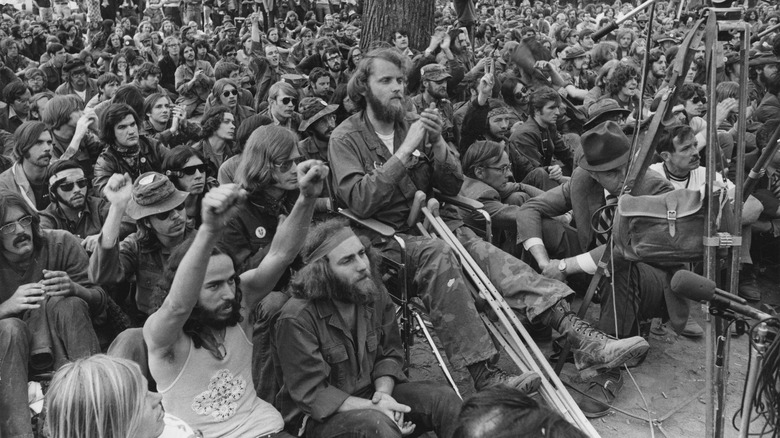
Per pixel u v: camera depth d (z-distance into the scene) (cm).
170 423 277
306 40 1414
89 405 228
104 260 378
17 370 330
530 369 384
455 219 453
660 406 430
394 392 348
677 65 363
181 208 399
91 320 386
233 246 394
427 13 859
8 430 323
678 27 1532
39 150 505
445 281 385
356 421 316
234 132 644
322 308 333
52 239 386
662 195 395
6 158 608
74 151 563
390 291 419
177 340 302
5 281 371
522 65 861
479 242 427
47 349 350
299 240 320
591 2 2852
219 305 305
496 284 411
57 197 463
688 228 386
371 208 411
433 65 637
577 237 497
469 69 977
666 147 475
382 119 435
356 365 341
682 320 442
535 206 486
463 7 1076
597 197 476
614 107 586
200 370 307
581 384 448
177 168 484
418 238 405
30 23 1574
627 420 416
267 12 2069
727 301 270
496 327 413
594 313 529
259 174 391
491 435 167
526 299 402
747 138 657
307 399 324
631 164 409
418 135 412
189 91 906
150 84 888
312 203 314
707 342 322
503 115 633
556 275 447
